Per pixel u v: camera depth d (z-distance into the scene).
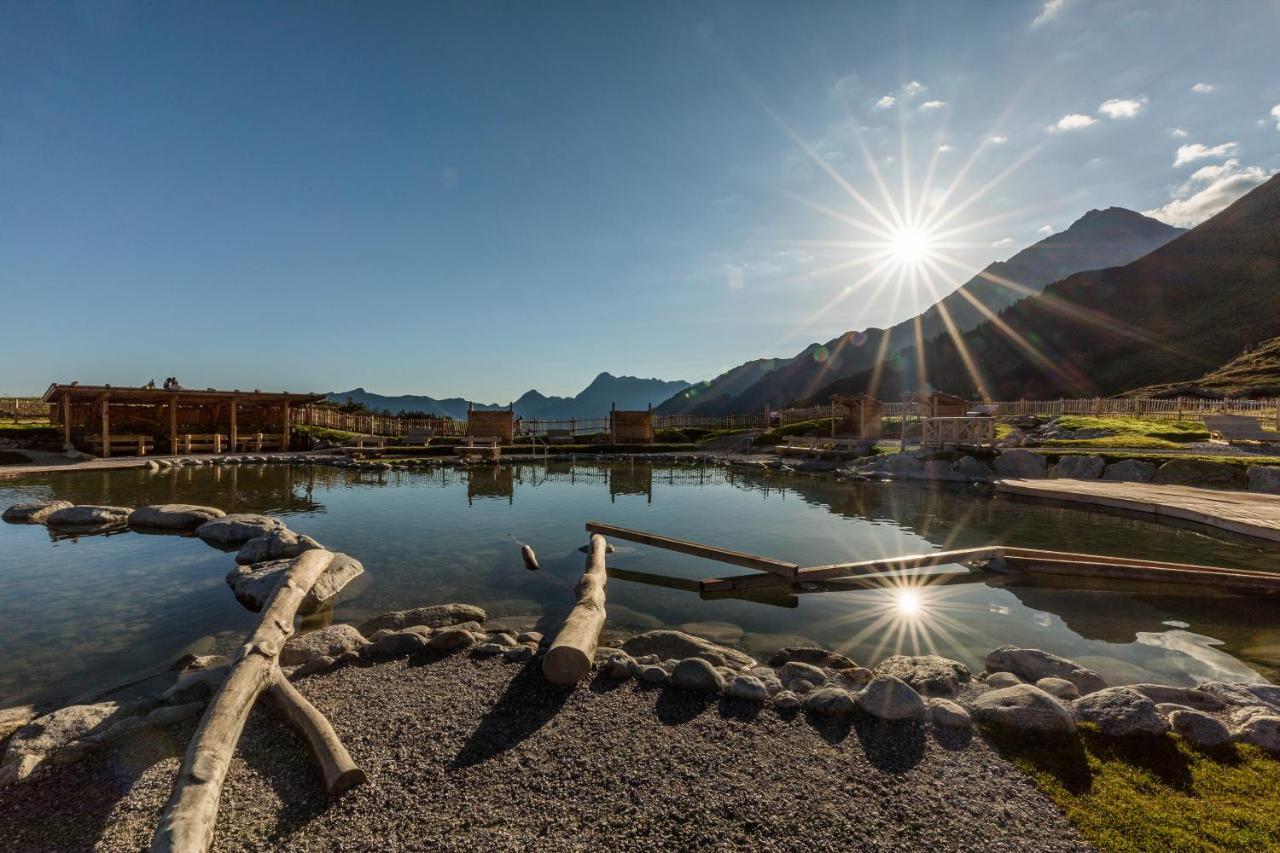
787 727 4.76
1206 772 4.01
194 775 3.79
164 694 5.38
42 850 3.47
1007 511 15.10
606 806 3.78
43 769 4.27
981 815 3.65
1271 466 15.48
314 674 5.88
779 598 8.69
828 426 32.91
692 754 4.38
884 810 3.72
